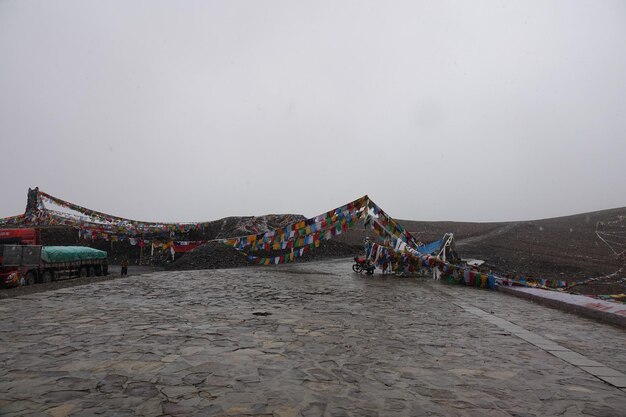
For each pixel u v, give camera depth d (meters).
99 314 9.98
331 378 5.64
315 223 25.08
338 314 10.73
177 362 6.16
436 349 7.41
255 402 4.70
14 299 12.20
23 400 4.61
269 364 6.18
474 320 10.42
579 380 5.86
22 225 32.22
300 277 21.36
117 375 5.53
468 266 23.47
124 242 35.34
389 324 9.60
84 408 4.41
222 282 18.06
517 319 10.73
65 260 19.98
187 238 37.88
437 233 47.56
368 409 4.60
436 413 4.55
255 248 26.30
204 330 8.40
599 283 21.19
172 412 4.35
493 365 6.50
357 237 47.50
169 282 17.67
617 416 4.60
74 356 6.39
